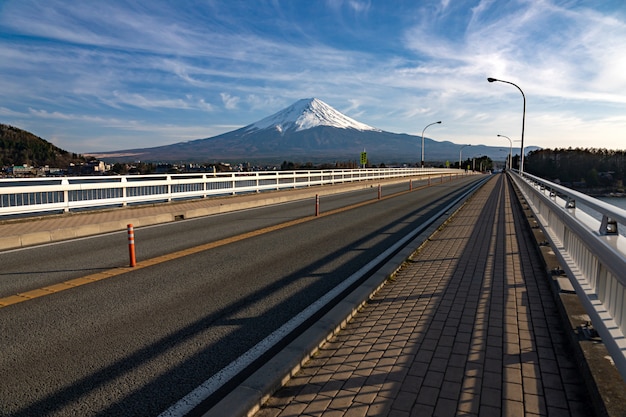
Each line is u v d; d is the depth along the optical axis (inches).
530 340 150.6
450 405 111.2
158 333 170.1
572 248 211.9
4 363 144.5
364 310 188.2
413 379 125.1
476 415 106.7
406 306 190.9
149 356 150.1
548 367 131.0
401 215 572.7
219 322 182.1
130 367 142.1
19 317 187.2
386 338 155.6
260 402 113.9
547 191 378.0
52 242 373.4
